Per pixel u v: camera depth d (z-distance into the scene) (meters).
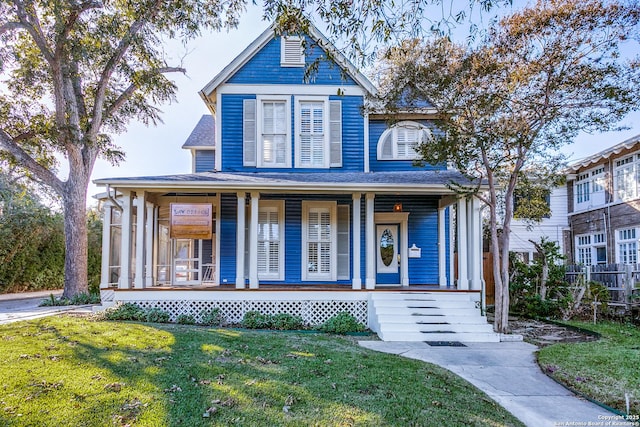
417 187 9.78
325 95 12.02
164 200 11.84
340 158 11.93
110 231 11.27
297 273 11.77
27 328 7.29
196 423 3.67
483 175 10.14
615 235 16.08
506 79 8.46
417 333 8.33
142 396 4.19
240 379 4.78
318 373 5.13
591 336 8.77
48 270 20.56
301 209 11.92
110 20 13.61
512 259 13.38
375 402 4.26
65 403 3.97
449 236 12.32
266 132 11.94
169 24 13.88
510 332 9.01
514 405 4.59
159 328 7.73
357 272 10.02
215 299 9.76
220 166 11.79
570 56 8.16
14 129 16.03
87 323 7.96
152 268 11.57
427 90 8.88
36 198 21.97
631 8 7.69
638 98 7.97
